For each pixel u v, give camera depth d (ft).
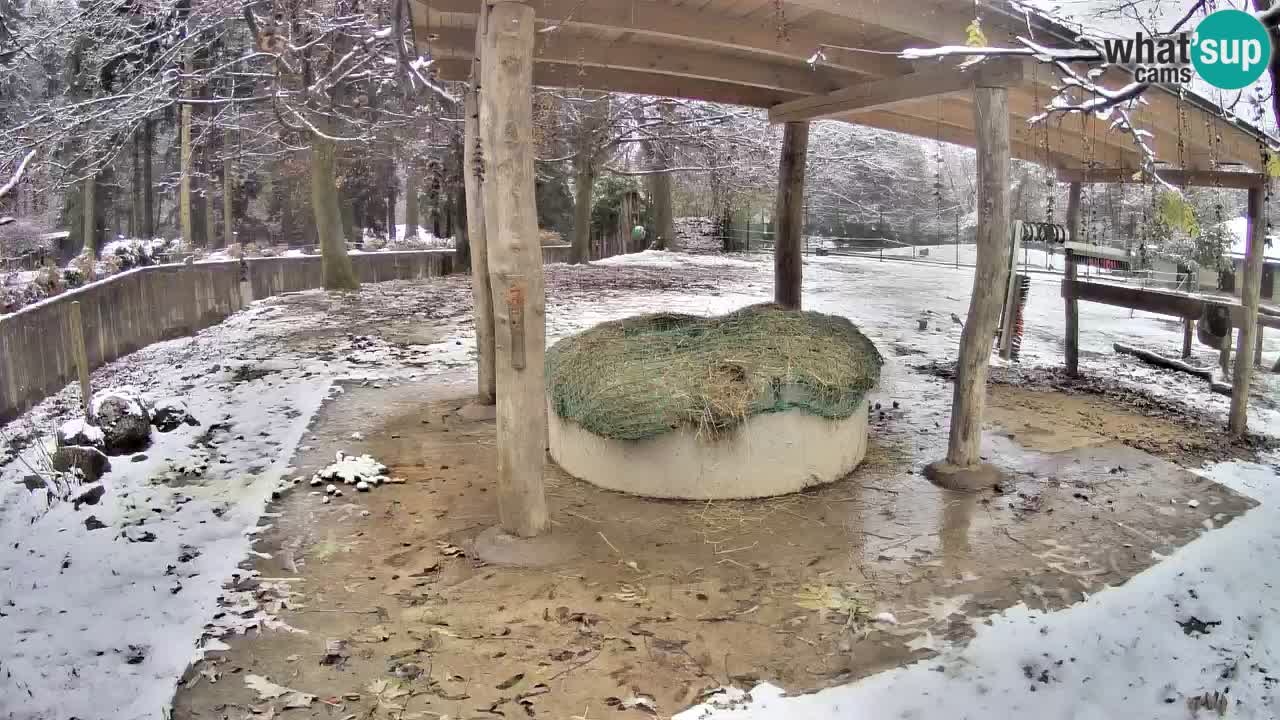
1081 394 27.35
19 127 37.35
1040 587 13.32
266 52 31.19
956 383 18.51
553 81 23.82
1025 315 46.75
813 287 57.41
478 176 13.85
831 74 24.85
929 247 97.40
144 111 40.32
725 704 10.09
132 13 43.14
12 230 49.19
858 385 18.10
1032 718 9.91
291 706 10.02
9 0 43.88
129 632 11.69
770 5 17.71
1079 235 31.40
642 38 21.21
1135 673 10.91
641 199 94.99
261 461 19.19
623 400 17.08
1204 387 29.22
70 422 18.75
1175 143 25.07
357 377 27.81
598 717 9.82
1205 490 17.97
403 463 19.13
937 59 19.83
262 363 30.25
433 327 38.24
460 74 22.68
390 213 92.02
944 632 11.88
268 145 63.77
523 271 13.75
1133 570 13.98
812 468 17.74
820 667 10.95
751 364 17.38
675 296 49.70
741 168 81.71
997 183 17.71
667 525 15.66
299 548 14.56
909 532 15.48
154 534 15.06
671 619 12.17
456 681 10.57
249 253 54.39
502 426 14.37
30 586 13.05
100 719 9.75
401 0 16.51
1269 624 12.16
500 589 13.08
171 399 21.97
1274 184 22.90
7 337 23.07
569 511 16.29
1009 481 18.40
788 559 14.25
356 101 40.34
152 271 35.12
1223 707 10.02
